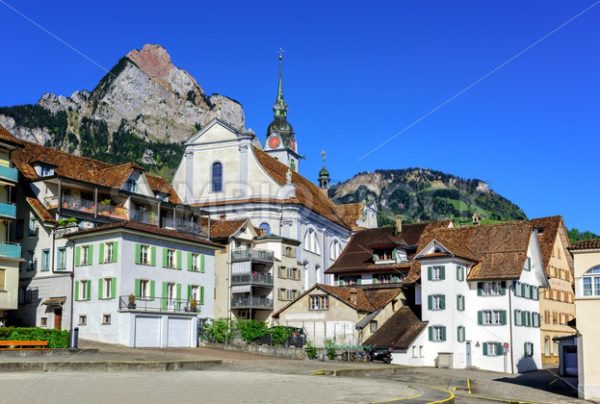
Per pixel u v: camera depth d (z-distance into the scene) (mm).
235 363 48594
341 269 87500
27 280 63250
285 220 92375
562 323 84750
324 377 41219
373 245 86375
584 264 40812
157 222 72375
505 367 67562
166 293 62844
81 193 67625
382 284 82938
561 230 87500
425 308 69312
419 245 77938
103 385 30984
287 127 139375
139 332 58188
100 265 59344
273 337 68812
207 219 83875
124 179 70062
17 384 30484
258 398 27531
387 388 34719
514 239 73188
